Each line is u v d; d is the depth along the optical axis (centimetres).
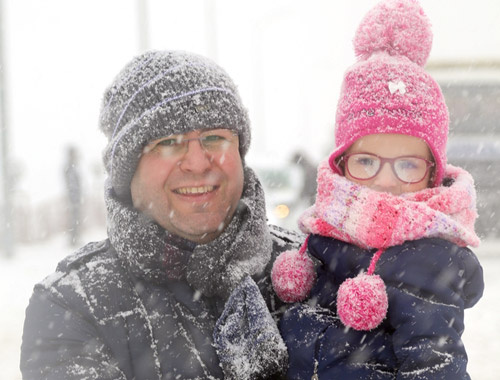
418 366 185
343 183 208
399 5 220
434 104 211
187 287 191
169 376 182
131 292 188
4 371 455
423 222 194
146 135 188
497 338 499
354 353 192
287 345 197
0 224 1279
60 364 177
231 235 194
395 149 208
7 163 1306
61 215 1714
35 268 1048
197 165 189
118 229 189
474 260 199
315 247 216
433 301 192
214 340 185
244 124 202
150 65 196
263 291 208
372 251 204
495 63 816
